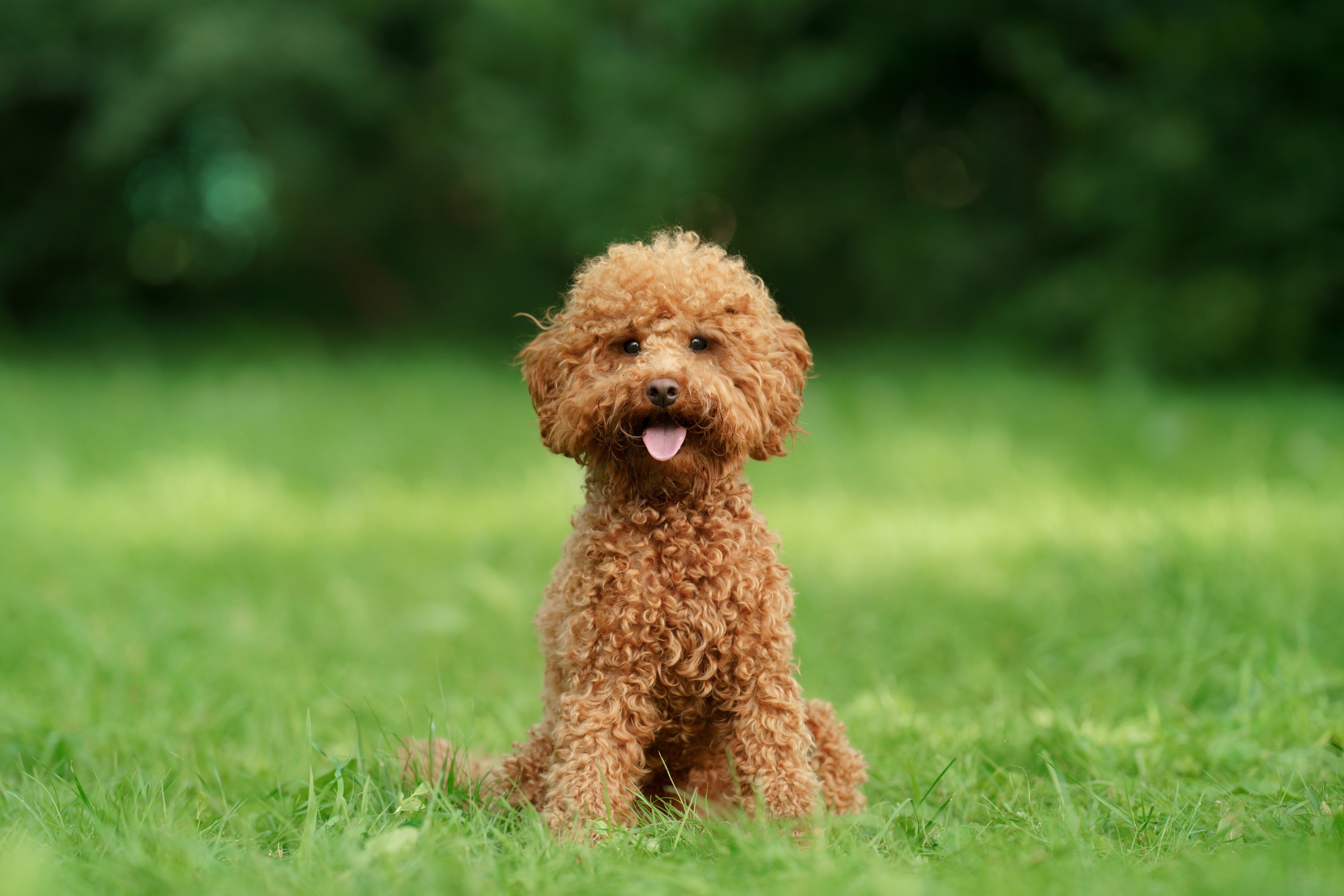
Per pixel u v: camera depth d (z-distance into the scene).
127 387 16.59
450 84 22.17
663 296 3.77
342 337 24.03
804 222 20.73
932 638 6.22
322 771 4.42
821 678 5.80
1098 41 18.16
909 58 19.41
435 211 24.56
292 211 23.39
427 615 6.98
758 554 3.71
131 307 24.86
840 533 8.72
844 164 20.58
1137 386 14.31
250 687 5.49
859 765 4.07
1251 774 4.00
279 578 7.93
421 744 4.09
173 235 25.20
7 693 5.31
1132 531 7.51
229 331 23.28
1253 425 11.56
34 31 22.52
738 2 18.72
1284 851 2.98
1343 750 4.18
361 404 15.05
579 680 3.66
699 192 19.53
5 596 6.71
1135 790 3.86
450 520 9.55
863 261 20.44
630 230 19.17
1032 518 8.55
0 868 2.87
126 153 22.28
